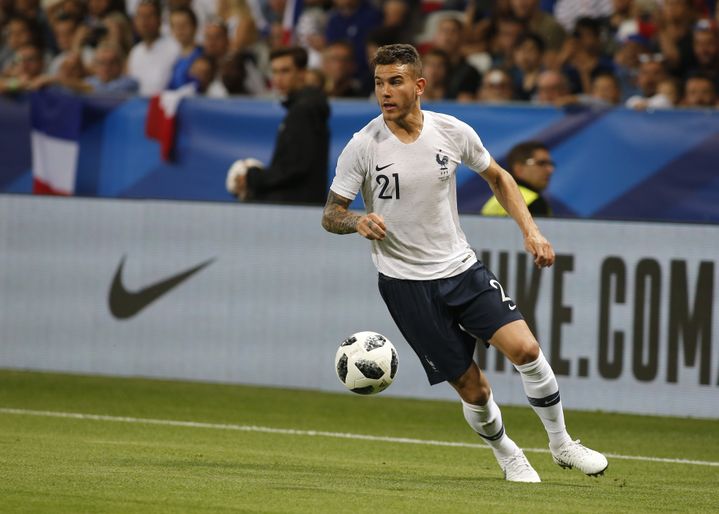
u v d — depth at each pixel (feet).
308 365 123.85
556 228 116.67
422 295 68.95
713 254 112.57
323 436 96.94
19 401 112.37
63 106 155.84
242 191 135.23
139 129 153.48
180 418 104.88
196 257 127.34
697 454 93.15
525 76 158.71
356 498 61.72
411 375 121.29
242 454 83.05
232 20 183.73
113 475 67.92
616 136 139.95
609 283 115.24
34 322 132.36
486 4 175.52
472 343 70.64
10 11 194.80
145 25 173.68
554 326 116.47
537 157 120.57
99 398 115.75
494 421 71.31
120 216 130.00
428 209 68.18
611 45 164.66
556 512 59.06
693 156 138.31
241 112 150.00
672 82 147.84
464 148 69.10
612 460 88.07
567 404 116.16
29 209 132.67
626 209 140.05
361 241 122.21
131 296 129.39
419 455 87.66
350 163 68.90
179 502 58.70
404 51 67.05
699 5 164.04
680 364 113.39
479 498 63.31
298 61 130.21
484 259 118.42
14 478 65.26
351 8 173.88
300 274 124.16
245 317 125.80
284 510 57.11
